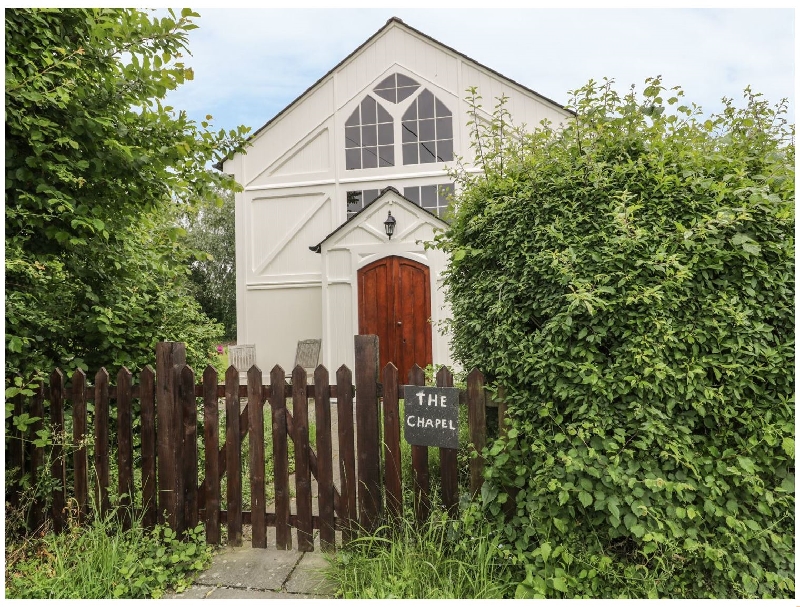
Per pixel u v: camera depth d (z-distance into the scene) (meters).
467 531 2.50
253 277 10.80
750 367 2.32
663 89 2.89
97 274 3.59
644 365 2.34
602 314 2.42
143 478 3.12
